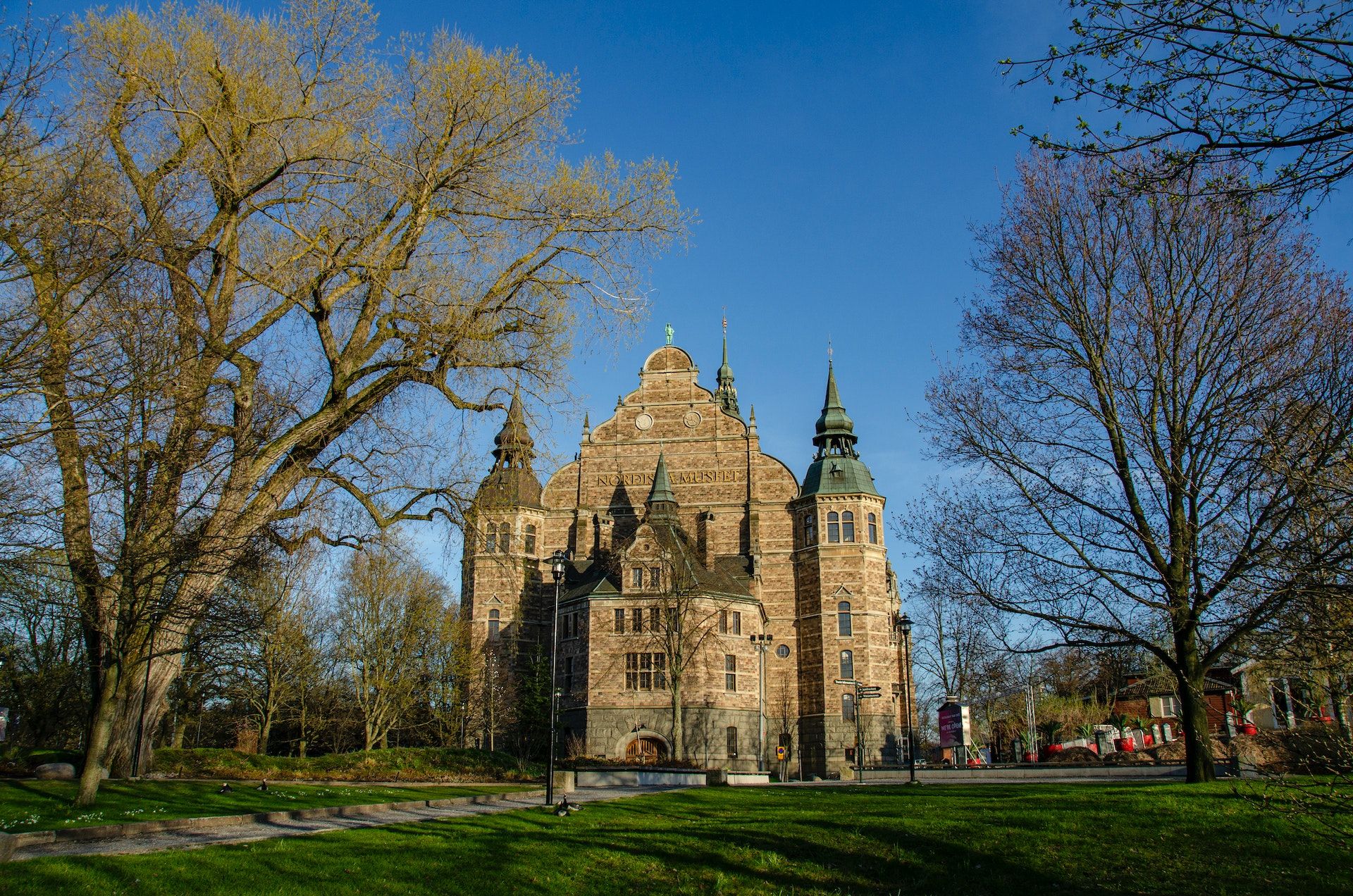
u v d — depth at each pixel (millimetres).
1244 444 17938
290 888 14359
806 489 73500
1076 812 20188
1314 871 16031
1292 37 9047
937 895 16297
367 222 24062
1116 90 9898
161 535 20078
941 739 48000
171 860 14859
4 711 32531
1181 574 22391
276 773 37125
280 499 24219
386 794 27562
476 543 26875
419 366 24938
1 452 16656
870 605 69875
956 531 25750
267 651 54406
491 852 17453
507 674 66438
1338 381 16672
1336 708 20359
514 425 26891
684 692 62781
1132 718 54750
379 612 60906
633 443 76625
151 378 18422
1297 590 15391
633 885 16484
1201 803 20062
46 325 17078
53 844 16703
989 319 26750
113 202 19172
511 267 25781
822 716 68125
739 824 21031
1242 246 22266
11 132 16203
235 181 22375
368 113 24000
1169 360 23234
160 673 28531
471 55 24734
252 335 23328
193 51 22797
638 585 65062
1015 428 25594
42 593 21906
